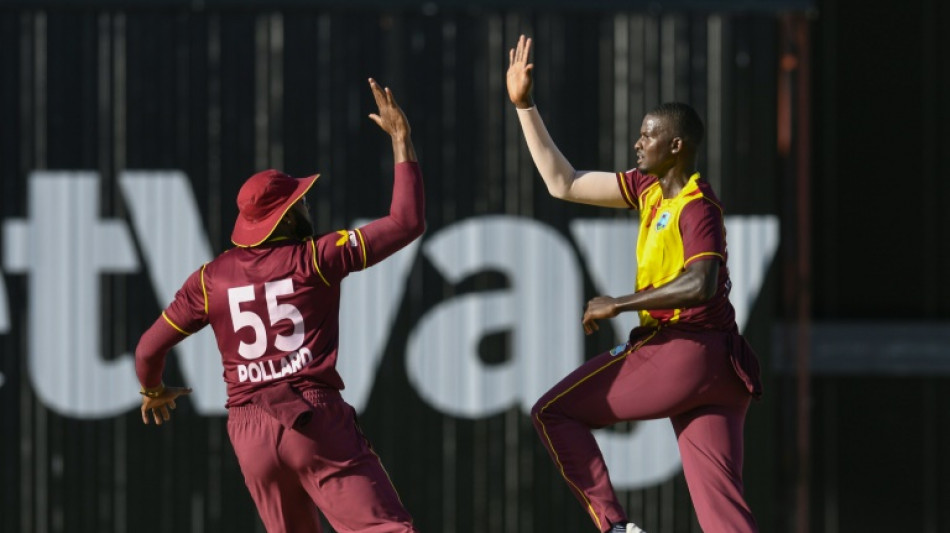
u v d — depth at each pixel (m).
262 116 31.86
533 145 18.03
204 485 31.88
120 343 31.92
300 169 31.89
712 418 16.52
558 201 32.53
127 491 31.77
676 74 32.56
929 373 34.62
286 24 31.92
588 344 32.62
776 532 33.56
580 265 32.66
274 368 16.22
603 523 16.41
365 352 32.22
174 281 31.91
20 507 31.62
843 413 34.34
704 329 16.39
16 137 31.61
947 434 34.44
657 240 16.33
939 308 34.78
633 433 32.75
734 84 32.72
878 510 34.22
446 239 32.34
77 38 31.64
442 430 32.34
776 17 32.78
